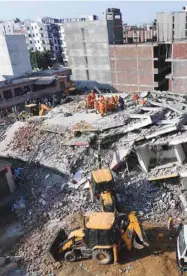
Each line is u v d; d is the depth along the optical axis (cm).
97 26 5794
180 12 5409
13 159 2805
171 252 1642
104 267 1595
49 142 2844
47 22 12425
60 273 1595
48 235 1862
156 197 2055
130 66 5678
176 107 2844
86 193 2156
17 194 2364
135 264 1585
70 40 6306
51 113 3569
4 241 1923
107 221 1555
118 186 2158
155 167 2264
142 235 1580
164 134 2366
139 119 2709
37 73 6688
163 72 5750
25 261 1720
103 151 2495
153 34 6625
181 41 4891
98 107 3241
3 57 6931
